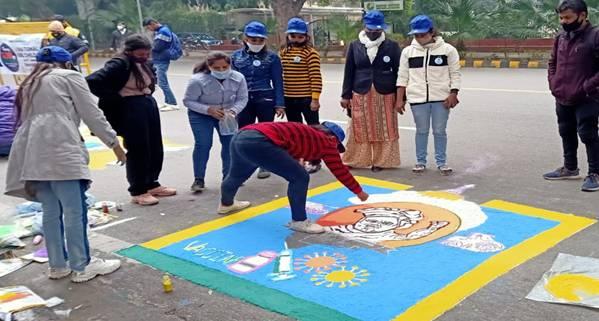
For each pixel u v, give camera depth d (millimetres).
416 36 6090
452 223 4797
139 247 4641
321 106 11258
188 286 3902
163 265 4262
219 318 3449
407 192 5727
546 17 17500
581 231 4484
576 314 3268
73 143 3865
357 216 5102
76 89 3861
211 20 31031
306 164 6621
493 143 7656
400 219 4965
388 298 3555
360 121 6555
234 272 4070
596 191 5426
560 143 7469
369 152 6660
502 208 5105
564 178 5871
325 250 4363
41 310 3691
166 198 5988
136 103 5594
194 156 6051
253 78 6270
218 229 4965
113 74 5359
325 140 4543
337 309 3447
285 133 4570
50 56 3924
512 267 3896
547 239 4352
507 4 18656
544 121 8797
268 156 4547
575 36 5242
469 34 18094
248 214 5328
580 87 5262
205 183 6504
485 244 4309
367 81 6422
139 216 5441
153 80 5730
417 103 6223
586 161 6531
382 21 6266
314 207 5410
